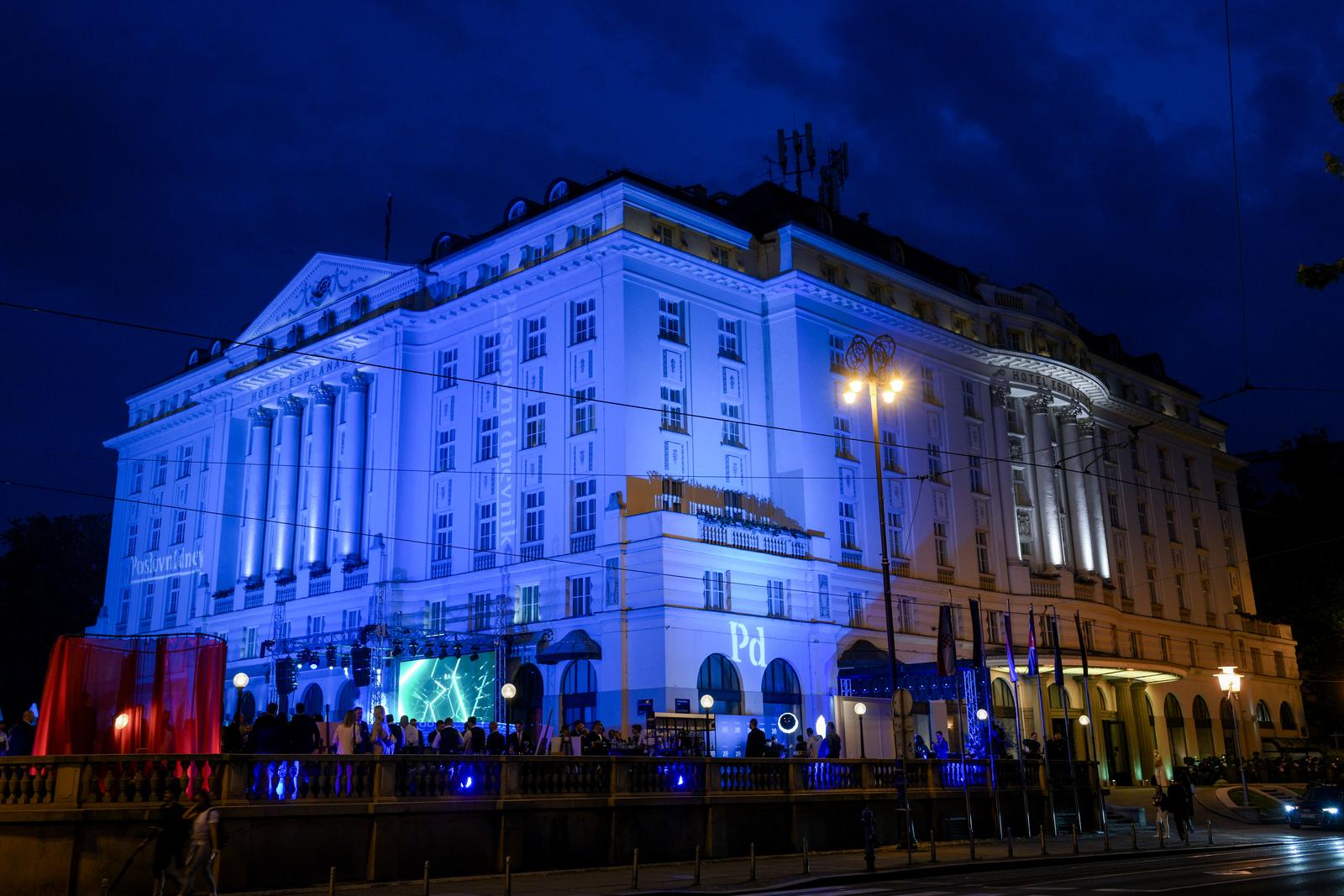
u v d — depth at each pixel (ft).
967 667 127.44
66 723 62.28
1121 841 100.78
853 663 142.72
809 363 153.89
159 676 65.26
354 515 162.81
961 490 173.58
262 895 59.21
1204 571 233.14
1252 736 224.33
